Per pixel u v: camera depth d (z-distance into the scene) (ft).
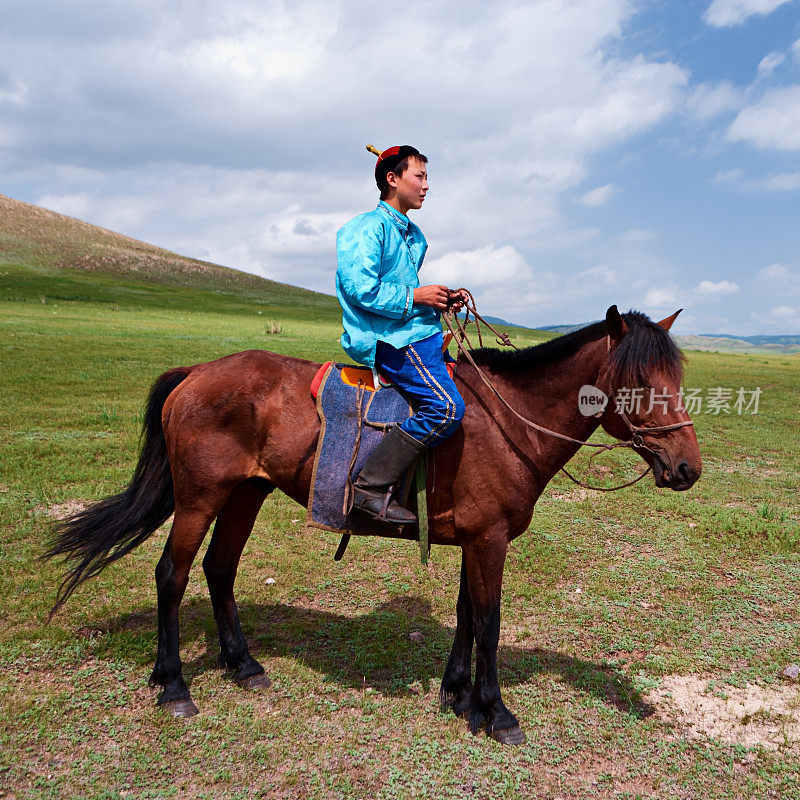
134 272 215.51
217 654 13.16
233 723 10.84
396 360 10.73
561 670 12.94
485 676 10.78
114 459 25.52
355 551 18.70
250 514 12.54
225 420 11.28
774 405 51.90
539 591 16.46
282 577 16.72
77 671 12.06
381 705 11.55
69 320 95.81
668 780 9.89
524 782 9.80
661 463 9.82
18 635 12.89
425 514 10.48
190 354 61.41
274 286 241.14
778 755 10.54
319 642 13.73
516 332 149.69
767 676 12.84
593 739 10.78
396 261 10.99
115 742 10.29
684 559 18.86
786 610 15.80
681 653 13.67
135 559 17.16
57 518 19.01
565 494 25.20
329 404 11.05
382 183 11.54
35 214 254.27
